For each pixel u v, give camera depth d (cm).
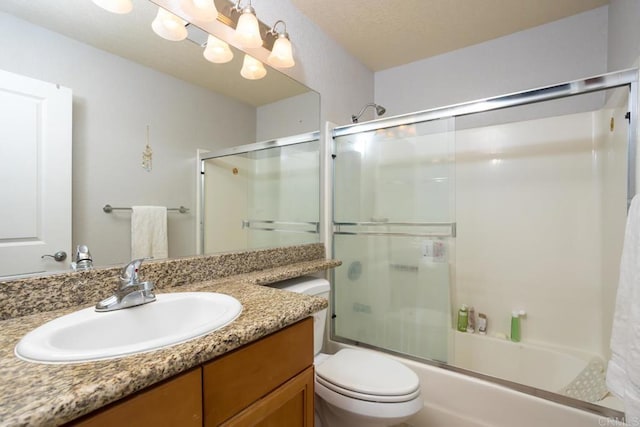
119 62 100
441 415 144
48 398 41
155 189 110
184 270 110
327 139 191
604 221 167
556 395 123
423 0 162
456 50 215
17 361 52
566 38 181
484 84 206
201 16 114
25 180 80
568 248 181
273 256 147
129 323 78
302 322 85
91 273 88
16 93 79
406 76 236
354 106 222
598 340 171
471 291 210
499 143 201
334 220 195
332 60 198
